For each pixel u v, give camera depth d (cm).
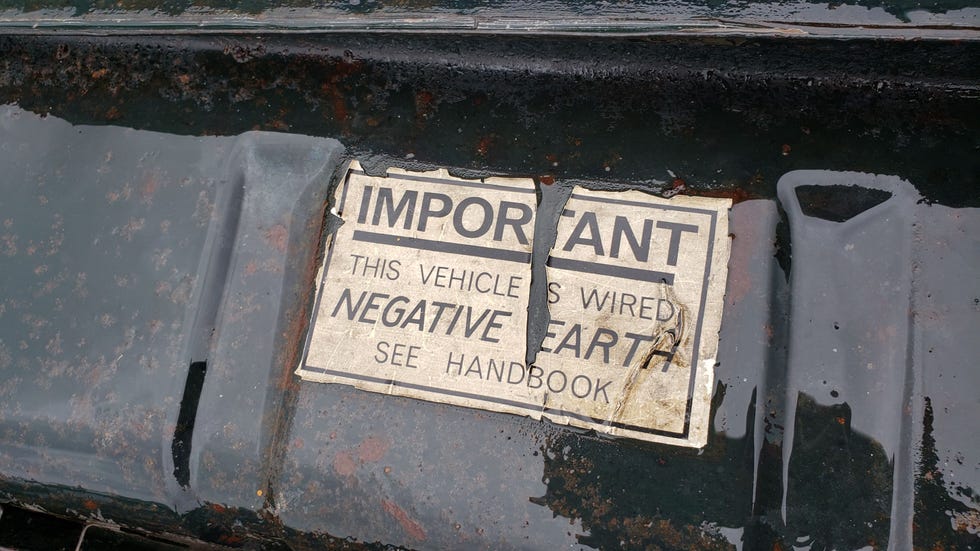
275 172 30
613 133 29
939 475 27
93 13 31
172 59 31
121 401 29
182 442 29
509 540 27
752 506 27
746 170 29
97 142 31
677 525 27
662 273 28
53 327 30
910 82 29
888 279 28
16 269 30
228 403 29
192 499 29
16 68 32
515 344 28
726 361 28
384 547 28
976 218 28
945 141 28
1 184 31
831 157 29
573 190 29
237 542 29
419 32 29
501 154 30
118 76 31
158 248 30
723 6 28
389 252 29
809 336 28
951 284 27
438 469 28
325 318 29
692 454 27
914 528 26
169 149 31
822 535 27
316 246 29
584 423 28
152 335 29
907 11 27
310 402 28
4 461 29
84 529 30
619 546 27
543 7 29
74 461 29
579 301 28
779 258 28
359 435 28
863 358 27
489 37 29
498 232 29
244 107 31
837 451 27
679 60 29
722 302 28
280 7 30
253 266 29
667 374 28
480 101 30
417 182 29
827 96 29
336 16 29
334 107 30
